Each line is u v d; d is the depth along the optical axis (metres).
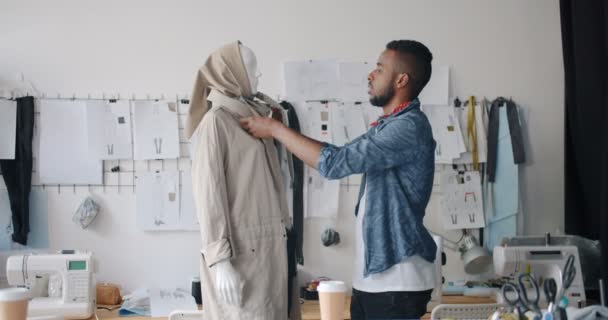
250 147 2.15
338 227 3.68
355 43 3.74
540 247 3.15
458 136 3.77
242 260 2.09
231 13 3.65
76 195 3.52
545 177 3.86
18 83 3.49
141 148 3.55
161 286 3.55
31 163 3.47
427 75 2.34
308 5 3.71
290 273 2.25
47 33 3.52
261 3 3.68
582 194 3.66
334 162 2.15
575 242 3.67
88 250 3.51
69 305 2.98
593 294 3.61
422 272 2.19
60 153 3.50
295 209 3.58
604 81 3.36
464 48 3.82
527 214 3.83
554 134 3.87
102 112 3.54
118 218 3.54
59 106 3.51
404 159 2.20
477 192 3.79
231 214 2.11
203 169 2.09
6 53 3.49
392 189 2.21
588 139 3.47
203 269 2.13
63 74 3.53
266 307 2.08
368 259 2.18
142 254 3.55
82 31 3.55
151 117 3.57
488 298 3.47
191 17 3.62
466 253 3.64
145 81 3.58
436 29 3.80
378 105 2.40
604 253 3.22
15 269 2.98
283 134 2.17
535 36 3.88
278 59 3.68
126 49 3.57
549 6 3.90
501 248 3.14
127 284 3.53
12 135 3.45
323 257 3.66
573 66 3.66
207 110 2.29
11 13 3.50
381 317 2.17
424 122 2.26
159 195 3.56
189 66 3.61
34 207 3.48
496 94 3.84
